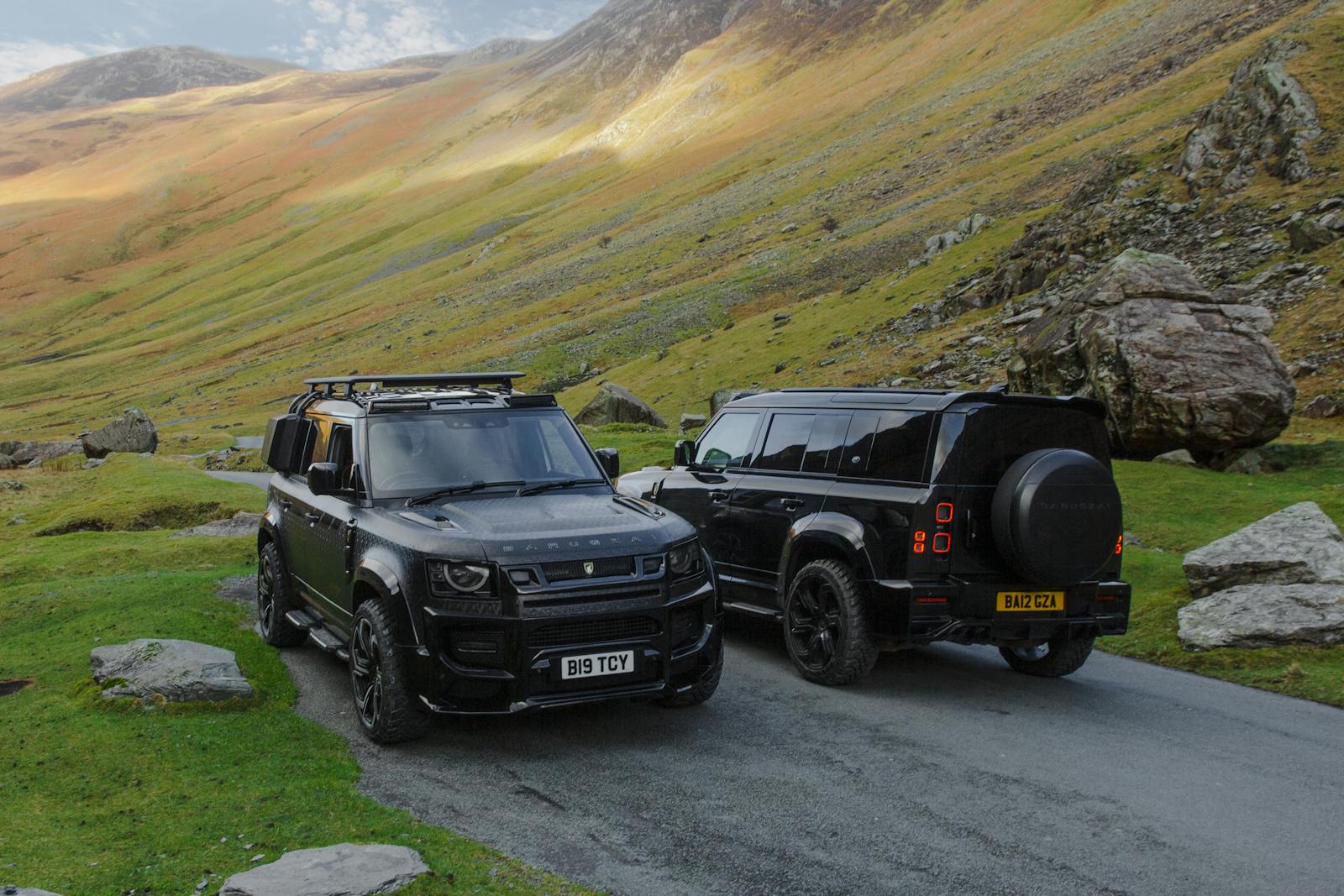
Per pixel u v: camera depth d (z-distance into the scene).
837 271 113.12
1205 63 128.88
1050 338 21.80
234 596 10.45
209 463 49.03
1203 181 63.75
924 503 6.97
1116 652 8.90
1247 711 6.96
